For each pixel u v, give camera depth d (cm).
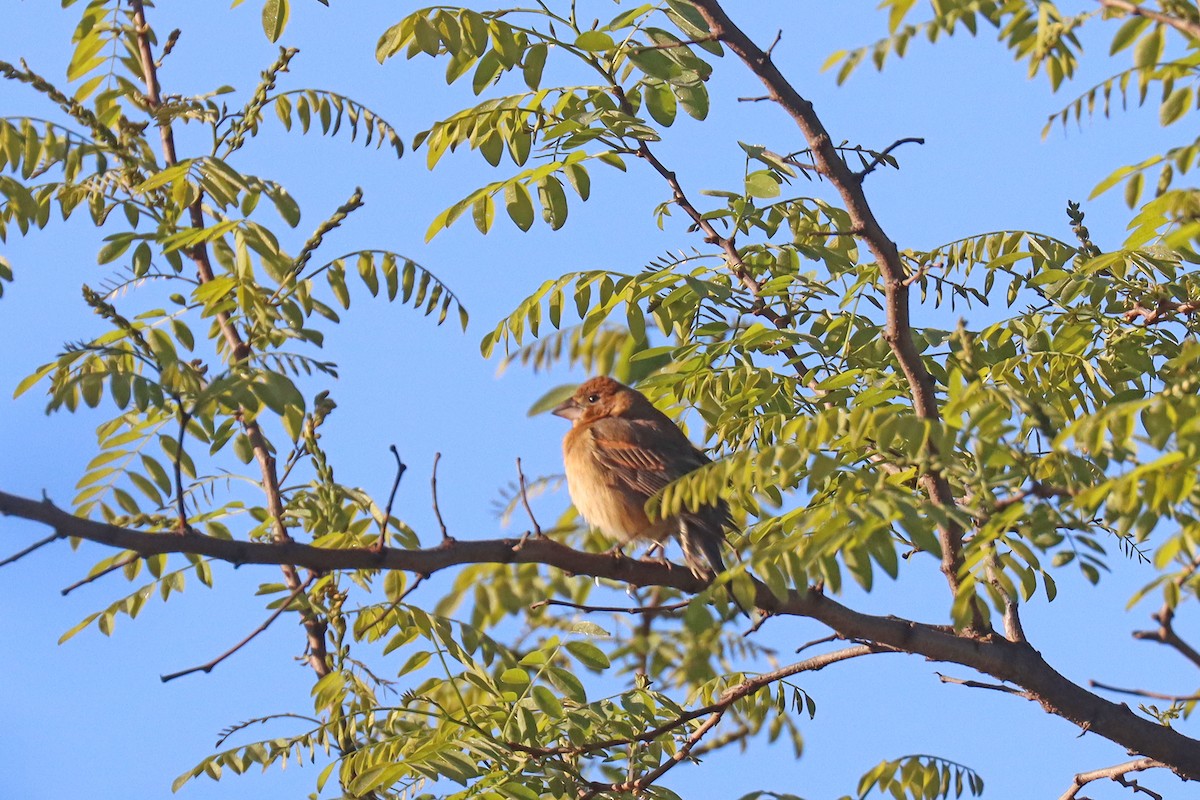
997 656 1049
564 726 1066
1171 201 908
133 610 1123
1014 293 1195
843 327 1177
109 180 1239
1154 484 740
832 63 877
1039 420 789
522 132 1185
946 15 854
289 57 1210
